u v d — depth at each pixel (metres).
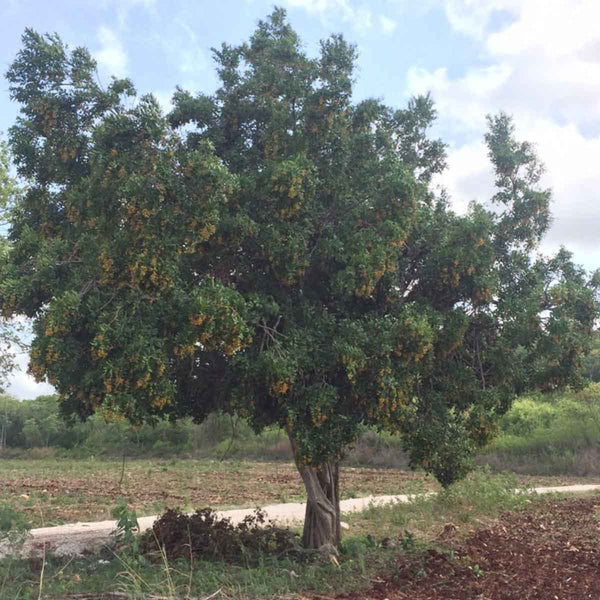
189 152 7.84
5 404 44.78
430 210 9.93
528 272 10.02
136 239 7.32
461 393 9.49
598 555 9.62
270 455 33.97
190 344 7.31
